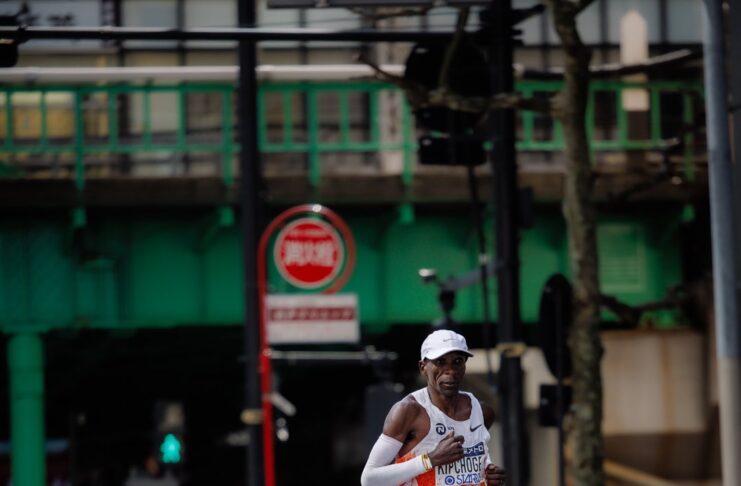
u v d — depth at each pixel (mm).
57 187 49031
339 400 75812
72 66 55125
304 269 38281
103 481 78188
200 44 55594
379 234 51062
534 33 55406
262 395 37344
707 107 28359
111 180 49094
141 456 79375
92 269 50750
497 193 31250
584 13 55344
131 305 50969
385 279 51062
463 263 51188
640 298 51219
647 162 50938
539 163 53844
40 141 54062
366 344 57406
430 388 16844
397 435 16703
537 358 49875
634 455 49000
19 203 49000
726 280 27922
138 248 50938
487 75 31406
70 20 54656
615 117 53875
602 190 49906
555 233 51375
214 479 100938
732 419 27625
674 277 51219
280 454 82625
